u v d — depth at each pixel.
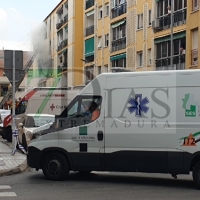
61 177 11.05
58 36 57.12
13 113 16.25
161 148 10.18
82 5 50.69
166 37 32.72
